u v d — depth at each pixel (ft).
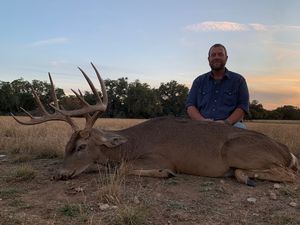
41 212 4.34
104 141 6.02
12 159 7.50
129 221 4.00
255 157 5.70
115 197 4.66
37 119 6.30
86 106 6.17
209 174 5.92
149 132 6.22
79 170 5.93
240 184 5.59
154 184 5.41
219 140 5.94
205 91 7.26
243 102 7.05
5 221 4.01
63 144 8.01
